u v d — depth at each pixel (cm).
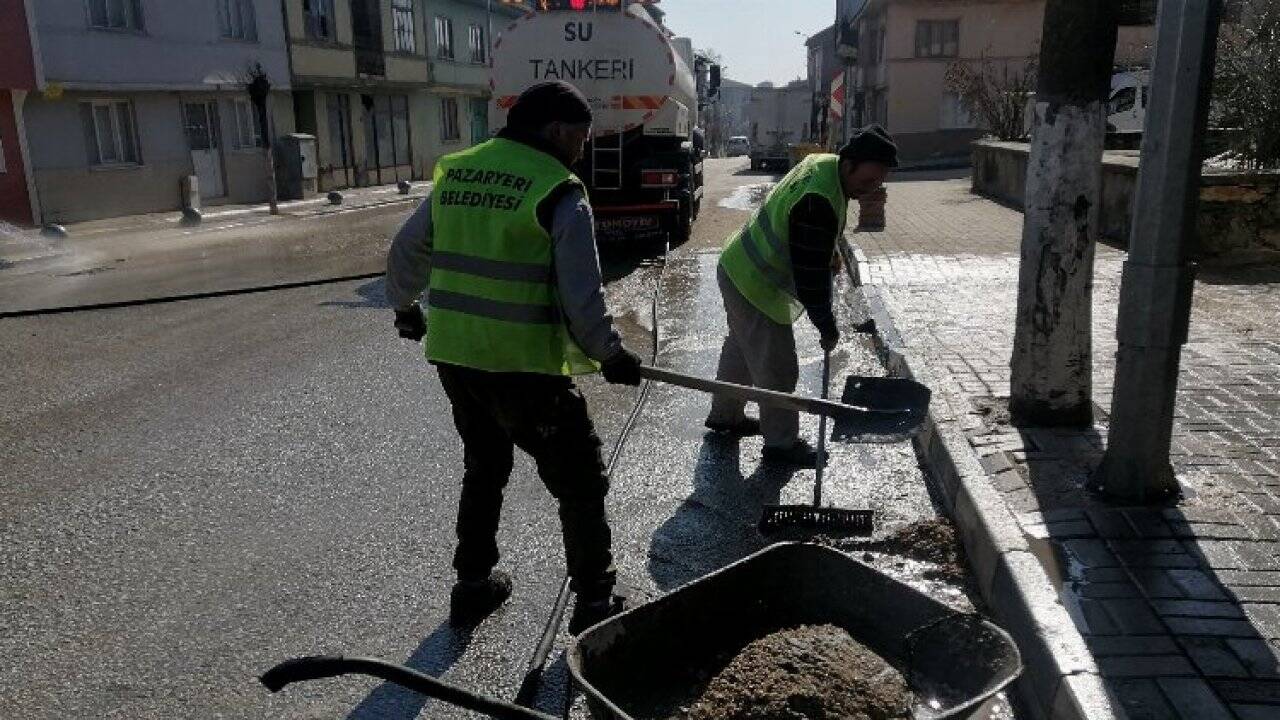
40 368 705
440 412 588
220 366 705
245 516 436
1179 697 251
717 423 536
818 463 412
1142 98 2081
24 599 362
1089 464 411
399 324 360
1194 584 308
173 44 1953
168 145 1984
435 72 3170
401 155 3020
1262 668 263
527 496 455
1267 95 952
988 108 2619
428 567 386
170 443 536
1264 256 900
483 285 301
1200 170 342
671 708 252
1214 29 329
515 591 365
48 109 1712
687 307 889
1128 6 886
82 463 506
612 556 363
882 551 388
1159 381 358
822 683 235
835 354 705
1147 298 351
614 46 1179
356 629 340
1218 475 393
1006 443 440
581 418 318
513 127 310
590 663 239
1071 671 264
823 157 436
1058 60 421
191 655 324
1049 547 335
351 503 450
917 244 1147
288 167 2264
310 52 2409
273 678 192
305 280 1070
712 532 413
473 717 290
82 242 1501
